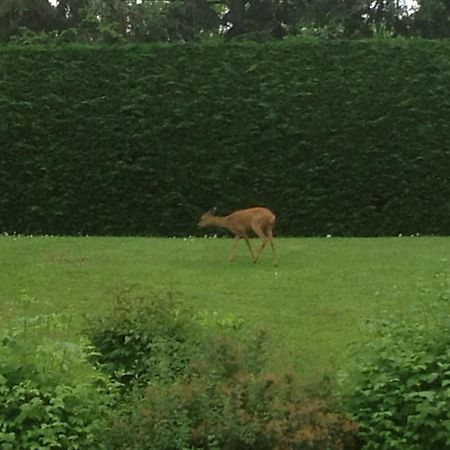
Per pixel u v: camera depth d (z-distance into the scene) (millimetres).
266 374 5148
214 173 15070
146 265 11547
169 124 15117
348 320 8922
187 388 5023
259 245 13211
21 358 5148
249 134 15039
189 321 6457
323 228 15008
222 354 5359
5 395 4961
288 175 15000
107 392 5598
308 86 15000
